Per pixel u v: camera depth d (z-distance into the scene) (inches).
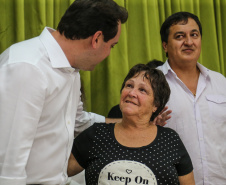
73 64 46.1
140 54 82.7
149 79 49.1
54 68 43.8
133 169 44.2
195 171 60.9
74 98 49.6
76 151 49.2
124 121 48.5
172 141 47.7
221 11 91.4
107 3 43.9
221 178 61.8
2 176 37.9
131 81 49.1
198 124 62.2
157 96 49.2
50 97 42.8
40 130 43.2
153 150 46.1
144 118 48.1
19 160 38.4
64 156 46.4
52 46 44.2
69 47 44.3
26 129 39.0
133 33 82.9
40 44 44.4
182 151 47.9
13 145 38.2
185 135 61.8
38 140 43.4
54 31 47.4
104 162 45.3
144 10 82.1
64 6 77.2
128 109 47.1
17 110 38.6
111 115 64.9
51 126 44.1
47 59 43.4
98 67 80.5
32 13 73.7
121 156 45.5
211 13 89.0
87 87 76.7
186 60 63.6
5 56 42.1
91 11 42.6
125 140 47.3
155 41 84.4
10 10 72.6
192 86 66.1
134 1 82.9
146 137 47.5
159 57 84.4
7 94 38.8
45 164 44.1
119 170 44.3
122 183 43.6
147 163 44.7
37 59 42.2
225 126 63.6
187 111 62.7
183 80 65.9
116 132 48.3
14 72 39.4
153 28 84.3
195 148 61.4
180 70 66.1
